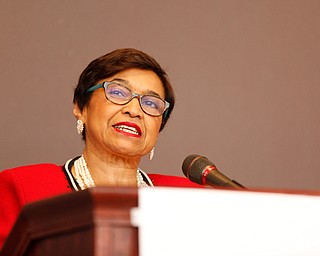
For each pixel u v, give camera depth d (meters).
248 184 9.19
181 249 2.24
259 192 2.35
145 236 2.21
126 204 2.21
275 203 2.35
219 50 9.45
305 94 9.52
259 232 2.32
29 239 2.36
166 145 9.05
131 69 5.28
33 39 8.99
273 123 9.38
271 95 9.45
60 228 2.27
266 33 9.58
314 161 9.38
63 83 8.97
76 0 9.19
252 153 9.27
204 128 9.23
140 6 9.37
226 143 9.24
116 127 5.18
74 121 8.89
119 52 5.33
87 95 5.33
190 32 9.43
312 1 9.73
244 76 9.45
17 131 8.75
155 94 5.30
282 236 2.33
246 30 9.55
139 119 5.20
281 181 9.27
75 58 9.06
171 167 9.02
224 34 9.50
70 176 5.22
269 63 9.52
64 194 2.25
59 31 9.09
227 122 9.30
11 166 8.66
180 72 9.31
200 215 2.27
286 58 9.55
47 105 8.88
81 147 8.85
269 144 9.32
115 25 9.25
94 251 2.17
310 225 2.38
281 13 9.65
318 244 2.37
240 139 9.28
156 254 2.21
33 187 4.99
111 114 5.18
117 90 5.20
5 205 4.92
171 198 2.25
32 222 2.33
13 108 8.79
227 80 9.40
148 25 9.34
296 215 2.36
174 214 2.25
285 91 9.48
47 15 9.09
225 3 9.57
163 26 9.38
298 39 9.62
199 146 9.16
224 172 9.19
